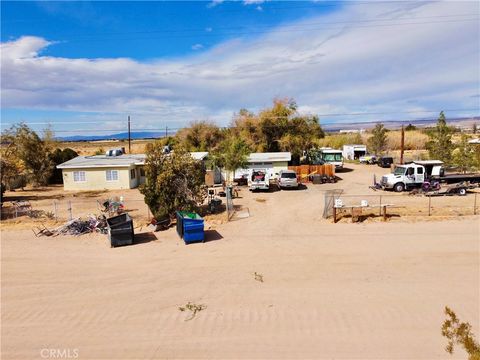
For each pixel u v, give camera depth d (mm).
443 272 13234
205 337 9312
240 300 11383
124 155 41000
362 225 19750
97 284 12930
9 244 18031
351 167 52688
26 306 11328
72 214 24312
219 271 13875
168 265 14664
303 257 15133
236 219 21922
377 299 11227
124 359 8484
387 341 8930
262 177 32844
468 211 21797
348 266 14016
